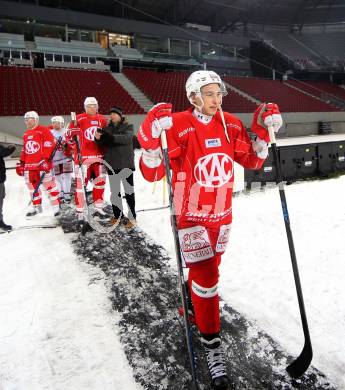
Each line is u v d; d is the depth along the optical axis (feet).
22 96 57.36
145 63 88.38
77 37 81.82
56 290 10.24
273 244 13.16
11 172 31.60
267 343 7.95
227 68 100.78
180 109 70.18
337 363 7.29
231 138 6.98
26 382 6.83
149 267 11.75
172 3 90.74
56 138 21.91
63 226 15.88
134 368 7.24
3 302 9.59
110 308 9.36
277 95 88.38
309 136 74.38
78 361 7.41
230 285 10.46
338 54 118.73
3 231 15.69
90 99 16.74
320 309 9.09
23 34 75.41
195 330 8.42
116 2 84.64
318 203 18.01
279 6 109.70
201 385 6.79
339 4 113.50
